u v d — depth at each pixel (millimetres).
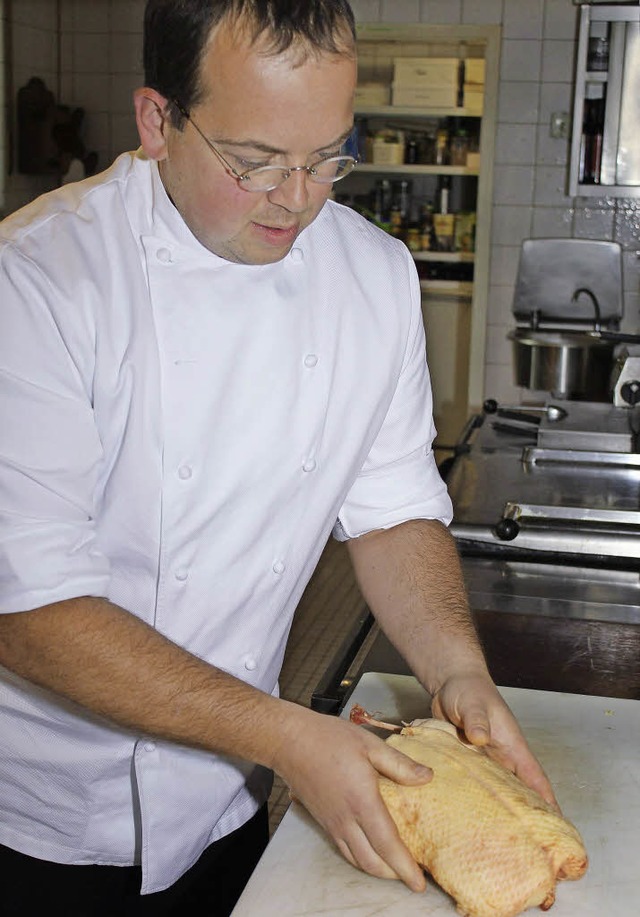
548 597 1788
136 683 1008
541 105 4859
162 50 954
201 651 1225
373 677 1414
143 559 1162
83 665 1009
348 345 1240
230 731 1024
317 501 1261
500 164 4949
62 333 1048
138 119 1028
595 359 4082
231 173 960
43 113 5117
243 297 1141
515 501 2152
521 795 1030
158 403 1107
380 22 4898
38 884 1273
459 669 1170
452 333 5695
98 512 1145
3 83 4980
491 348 5168
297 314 1184
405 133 5840
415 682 1398
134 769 1232
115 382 1084
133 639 1018
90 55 5297
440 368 5754
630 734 1292
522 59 4832
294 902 995
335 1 925
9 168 5102
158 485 1129
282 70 897
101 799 1244
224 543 1186
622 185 4559
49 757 1223
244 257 1049
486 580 1869
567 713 1341
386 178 6078
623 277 4949
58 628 1005
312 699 1333
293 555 1254
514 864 954
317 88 911
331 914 978
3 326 1016
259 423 1169
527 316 4289
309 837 1092
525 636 1621
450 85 5387
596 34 4480
